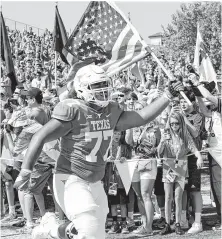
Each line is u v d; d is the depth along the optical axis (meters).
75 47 6.25
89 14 6.15
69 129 4.34
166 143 7.25
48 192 9.64
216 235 7.16
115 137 7.25
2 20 10.29
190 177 7.41
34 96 7.16
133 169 7.16
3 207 8.52
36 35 21.97
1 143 8.29
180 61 18.00
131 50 5.96
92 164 4.45
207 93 7.24
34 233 5.03
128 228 7.64
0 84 10.33
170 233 7.34
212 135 7.46
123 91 8.08
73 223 4.67
